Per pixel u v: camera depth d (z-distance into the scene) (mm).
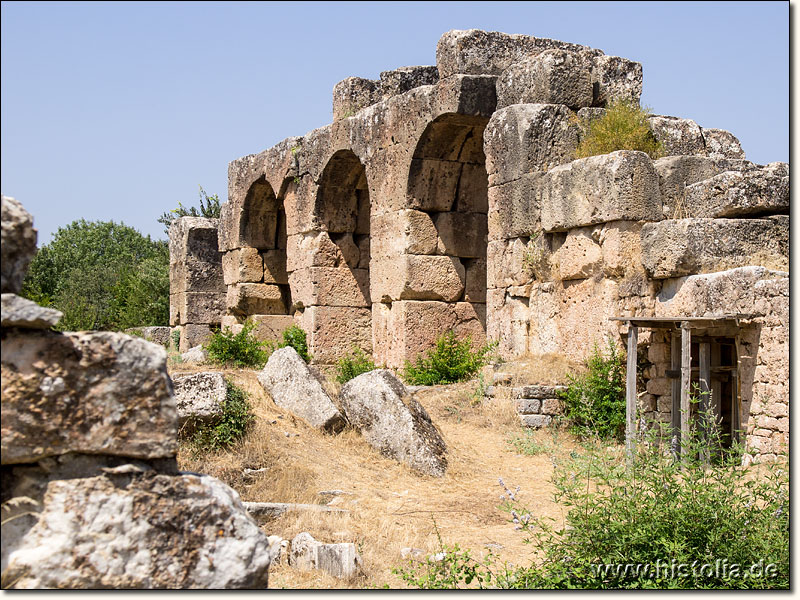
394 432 12633
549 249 16328
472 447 13617
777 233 14188
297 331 23562
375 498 11203
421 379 18000
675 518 7684
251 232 27641
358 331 23500
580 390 14672
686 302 13781
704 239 13906
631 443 12562
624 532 7668
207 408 11836
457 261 20188
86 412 4152
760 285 12570
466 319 20188
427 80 22031
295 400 13461
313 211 23422
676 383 13938
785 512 7918
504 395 15281
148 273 39031
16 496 4098
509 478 12281
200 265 31281
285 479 11430
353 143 21781
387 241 20391
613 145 16297
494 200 17500
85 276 43406
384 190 20625
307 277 23578
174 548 4211
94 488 4145
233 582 4277
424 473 12180
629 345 13312
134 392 4254
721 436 13703
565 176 15758
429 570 7793
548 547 8398
